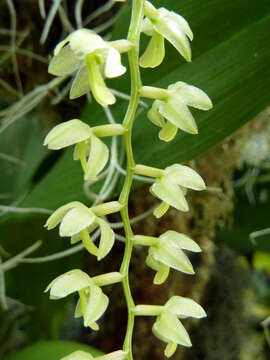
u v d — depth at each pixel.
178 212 0.17
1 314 0.19
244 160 0.20
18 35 0.16
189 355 0.22
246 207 0.20
